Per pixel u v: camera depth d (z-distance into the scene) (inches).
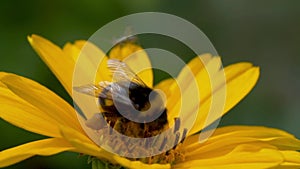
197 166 8.2
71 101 11.7
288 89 15.9
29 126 8.0
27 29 12.1
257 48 16.4
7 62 11.8
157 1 13.1
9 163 7.6
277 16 16.9
